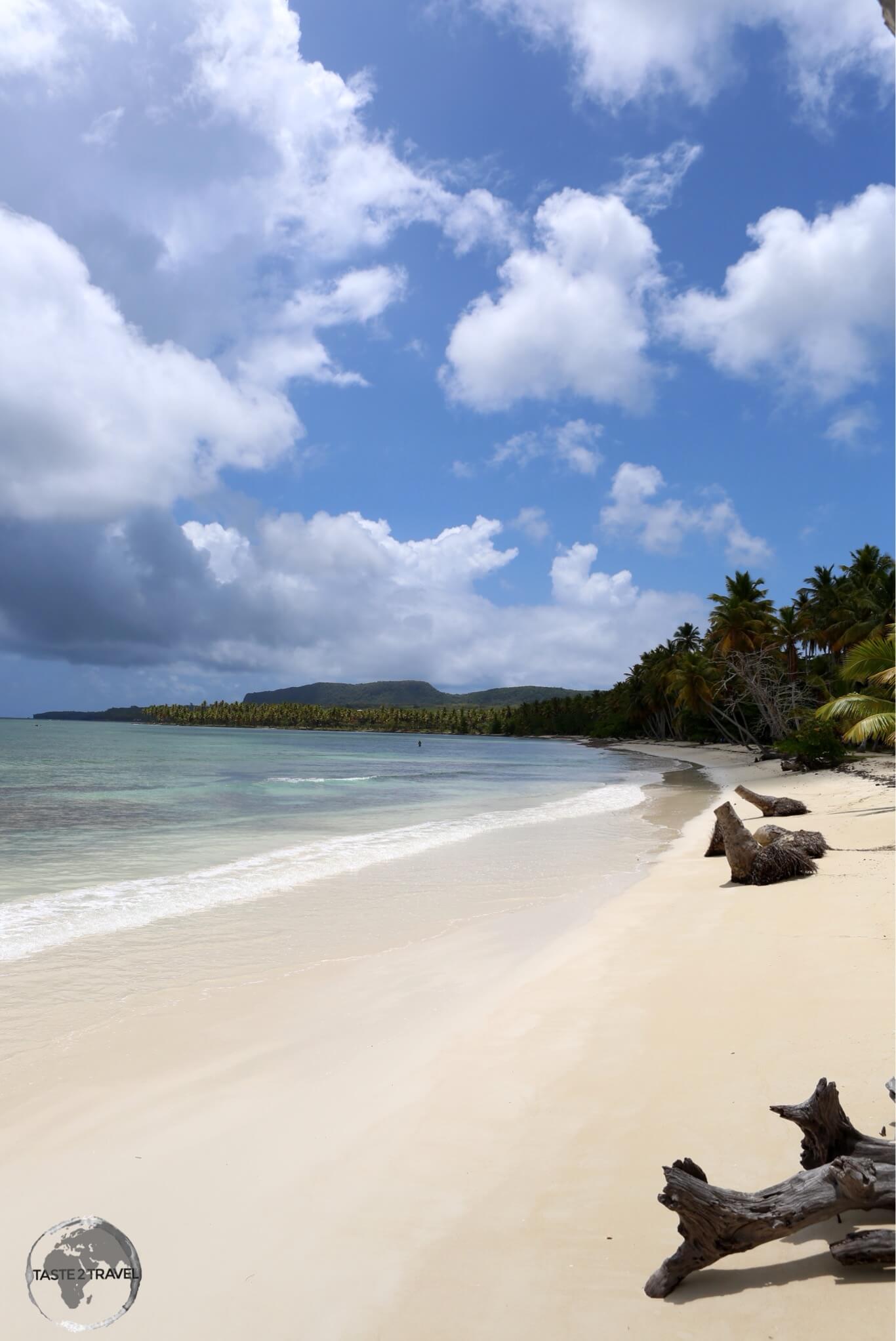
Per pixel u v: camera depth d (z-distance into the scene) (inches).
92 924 389.7
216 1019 263.0
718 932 343.3
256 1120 188.5
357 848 636.7
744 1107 171.8
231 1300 121.5
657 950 323.3
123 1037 247.4
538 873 525.7
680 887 467.5
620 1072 199.3
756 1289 113.5
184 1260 133.0
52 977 307.4
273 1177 160.2
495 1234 134.4
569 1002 262.1
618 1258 125.0
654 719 4559.5
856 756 1663.4
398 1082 206.1
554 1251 128.2
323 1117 188.1
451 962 324.5
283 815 895.7
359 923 392.5
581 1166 154.9
